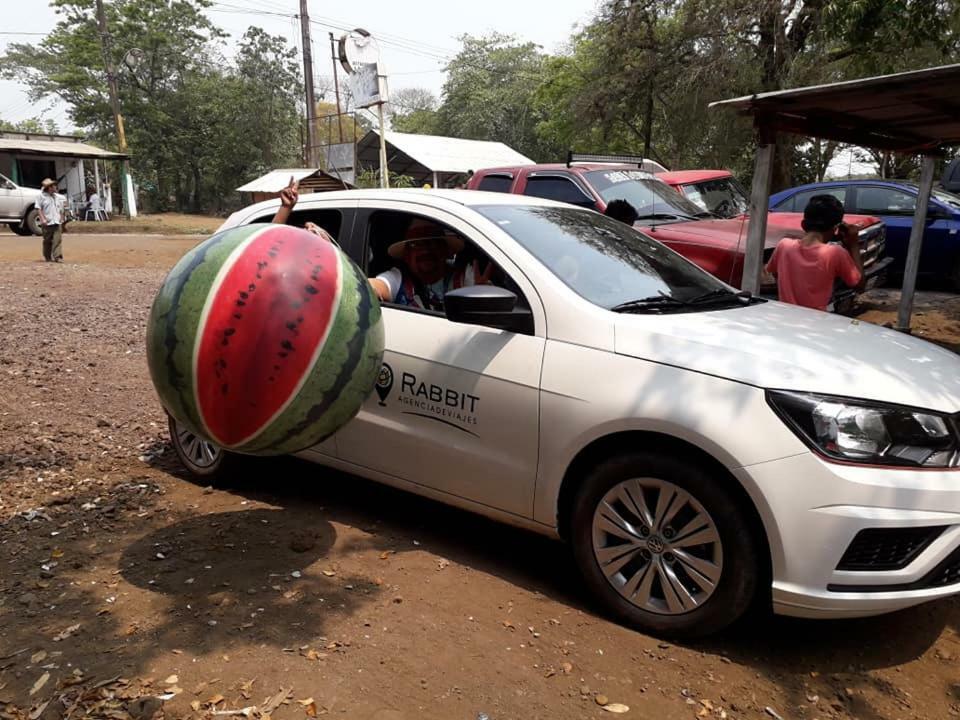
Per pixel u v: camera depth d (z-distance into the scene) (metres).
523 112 52.34
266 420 2.98
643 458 3.06
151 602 3.23
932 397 2.97
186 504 4.36
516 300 3.46
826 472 2.76
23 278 13.02
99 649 2.87
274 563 3.62
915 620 3.38
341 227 4.36
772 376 2.93
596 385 3.18
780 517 2.79
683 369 3.05
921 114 5.74
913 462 2.84
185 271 2.99
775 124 5.68
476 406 3.53
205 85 52.62
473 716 2.59
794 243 5.15
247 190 36.72
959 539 2.85
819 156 25.91
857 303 9.83
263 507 4.34
